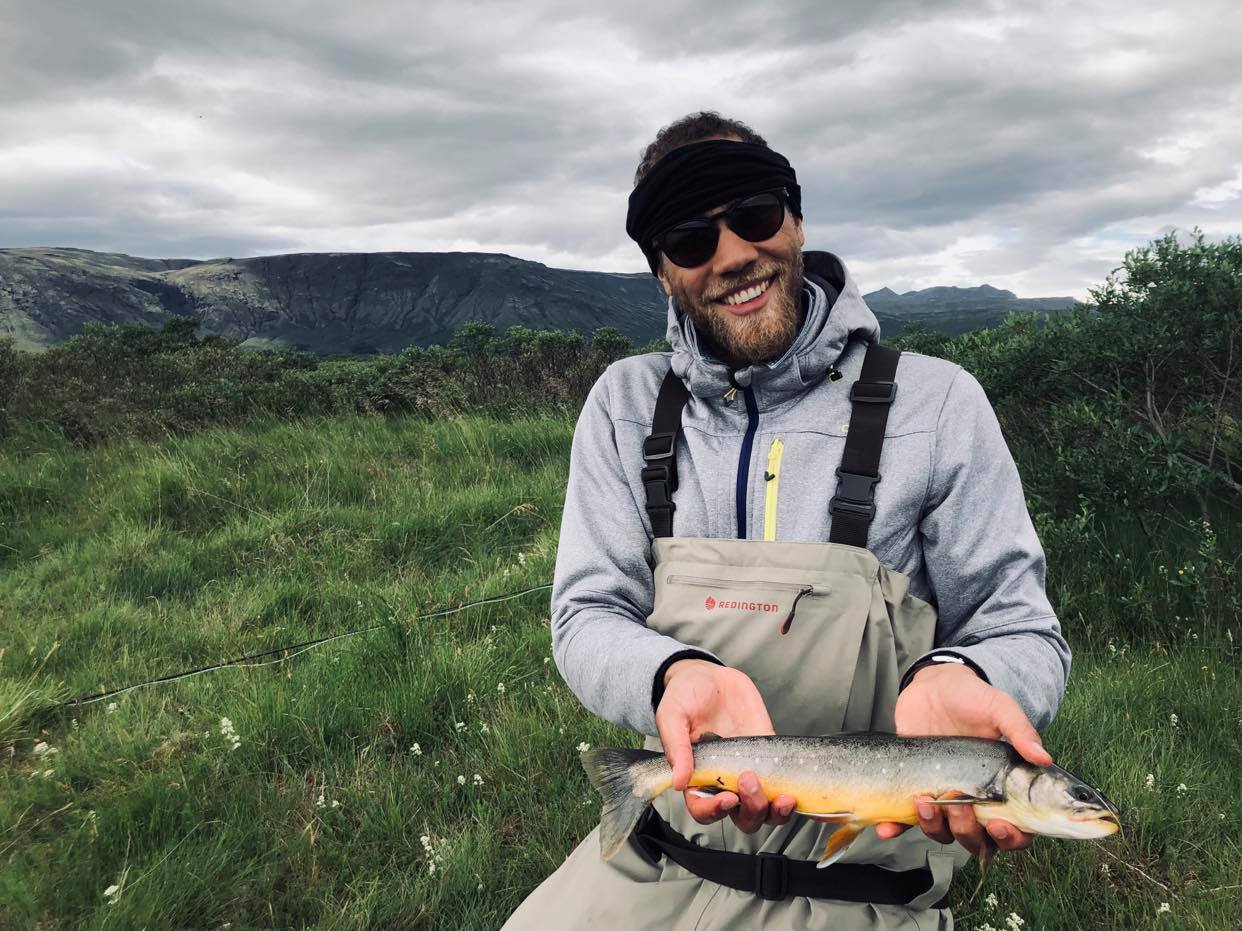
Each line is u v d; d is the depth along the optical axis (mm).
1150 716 3506
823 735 1293
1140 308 5449
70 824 3055
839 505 1425
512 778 3371
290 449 8773
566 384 12594
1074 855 2713
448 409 11086
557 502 6926
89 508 7324
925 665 1330
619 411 1701
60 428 10031
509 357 13430
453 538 6492
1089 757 3186
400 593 5293
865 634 1365
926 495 1438
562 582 1636
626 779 1402
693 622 1438
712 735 1319
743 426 1540
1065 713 3471
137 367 12781
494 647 4406
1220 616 4211
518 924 1585
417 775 3355
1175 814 2850
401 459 8656
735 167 1444
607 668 1407
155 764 3465
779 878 1429
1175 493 4992
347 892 2768
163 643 4844
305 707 3783
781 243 1489
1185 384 5414
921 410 1458
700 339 1628
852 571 1381
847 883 1415
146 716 3869
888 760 1251
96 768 3457
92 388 11297
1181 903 2482
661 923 1463
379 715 3803
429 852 2879
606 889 1531
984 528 1427
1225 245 5324
